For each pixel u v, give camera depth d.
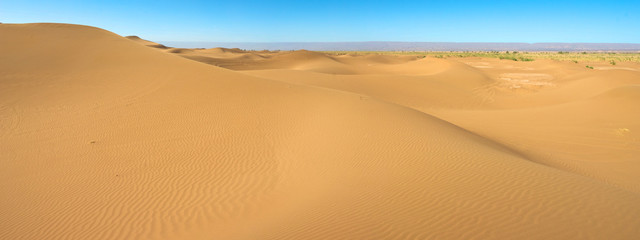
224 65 59.22
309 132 11.54
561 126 16.66
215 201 7.23
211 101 15.73
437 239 4.44
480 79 39.84
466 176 6.76
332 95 17.27
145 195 7.70
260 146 10.56
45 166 9.79
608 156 12.22
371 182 6.92
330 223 5.12
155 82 19.02
